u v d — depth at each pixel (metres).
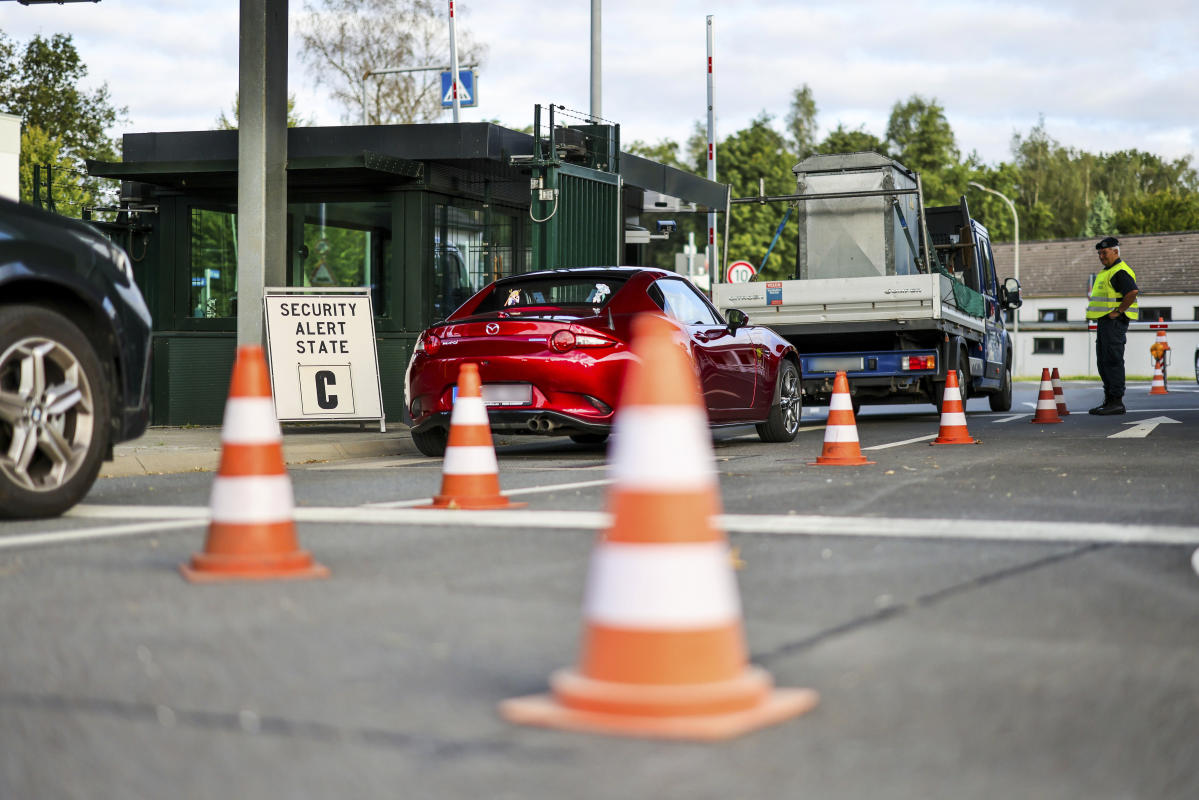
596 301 10.64
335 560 5.03
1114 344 17.55
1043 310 75.38
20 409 6.18
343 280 15.00
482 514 6.43
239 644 3.62
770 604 4.18
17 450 6.18
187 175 14.80
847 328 15.83
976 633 3.77
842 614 4.03
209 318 15.40
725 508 6.68
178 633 3.76
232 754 2.70
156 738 2.80
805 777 2.55
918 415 19.53
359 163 13.97
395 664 3.41
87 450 6.47
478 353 10.41
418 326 14.88
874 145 100.44
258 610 4.08
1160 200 110.06
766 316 16.11
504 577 4.66
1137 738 2.81
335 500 7.13
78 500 6.48
